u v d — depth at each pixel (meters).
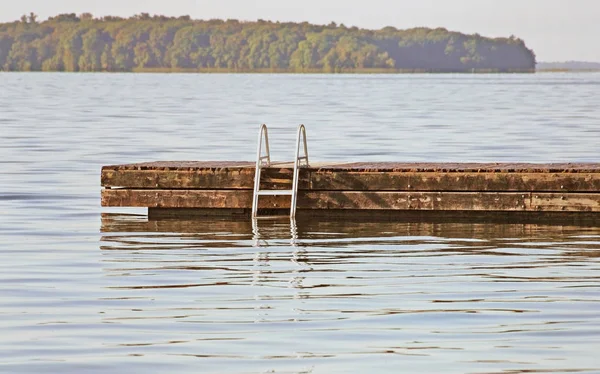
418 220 55.94
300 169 56.41
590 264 43.03
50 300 35.97
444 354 29.45
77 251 46.47
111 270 41.69
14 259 44.31
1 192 68.50
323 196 56.25
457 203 55.25
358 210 56.50
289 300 36.12
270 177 56.91
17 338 31.03
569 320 33.09
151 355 29.39
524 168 55.47
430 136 122.44
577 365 28.36
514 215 55.56
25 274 40.78
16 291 37.50
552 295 36.78
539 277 40.12
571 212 55.06
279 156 97.31
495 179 54.91
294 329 32.12
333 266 42.66
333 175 56.06
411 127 140.88
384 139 118.19
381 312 34.28
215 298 36.44
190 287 38.31
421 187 55.47
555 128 135.62
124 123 150.88
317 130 135.25
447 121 155.50
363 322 32.97
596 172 54.25
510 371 27.92
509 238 50.19
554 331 31.78
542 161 89.56
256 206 55.75
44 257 44.84
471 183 55.06
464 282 39.22
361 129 137.00
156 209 57.56
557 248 47.19
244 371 27.98
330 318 33.50
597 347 30.02
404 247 47.56
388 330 31.98
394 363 28.64
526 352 29.59
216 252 46.22
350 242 48.97
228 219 56.50
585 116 166.88
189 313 34.19
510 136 121.38
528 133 126.06
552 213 55.28
